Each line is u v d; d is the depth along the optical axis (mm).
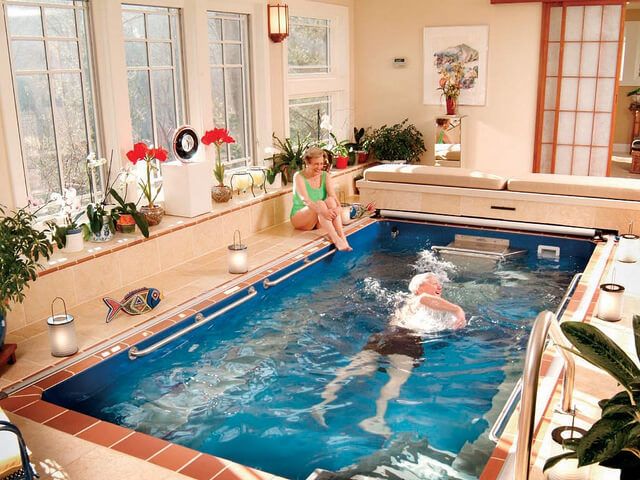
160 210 5414
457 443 3066
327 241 6094
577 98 7887
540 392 3035
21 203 4645
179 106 6168
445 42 8133
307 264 5512
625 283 4711
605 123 7836
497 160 8258
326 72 8484
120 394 3594
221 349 4113
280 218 6812
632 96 12055
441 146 8281
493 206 6473
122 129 5379
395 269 5645
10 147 4539
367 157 8641
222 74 6668
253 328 4422
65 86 5023
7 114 4488
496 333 4223
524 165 8141
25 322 4250
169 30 5949
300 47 7926
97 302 4621
